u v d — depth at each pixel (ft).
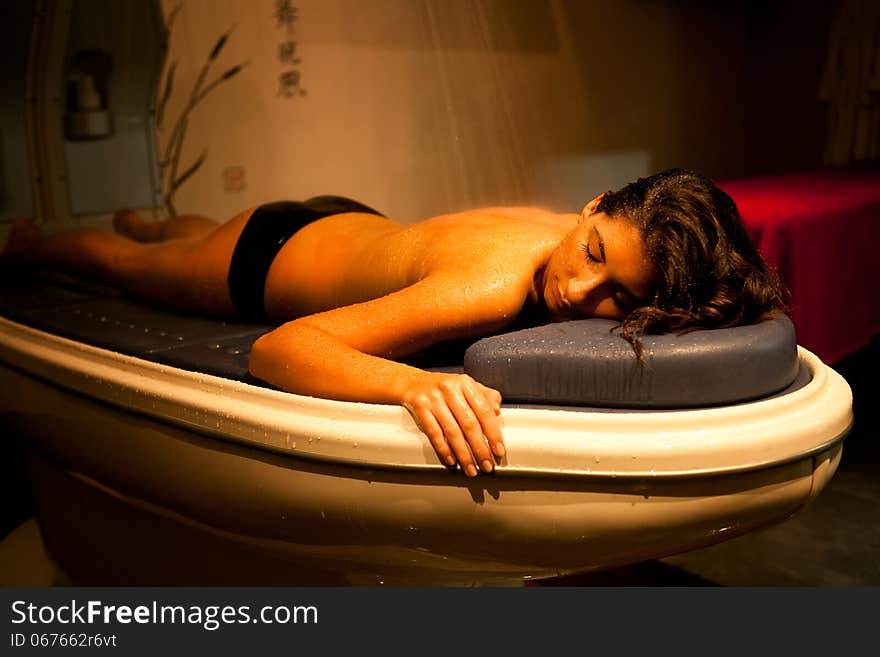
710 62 9.95
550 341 2.37
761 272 2.59
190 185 6.10
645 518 2.25
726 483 2.24
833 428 2.38
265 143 6.48
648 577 4.09
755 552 4.25
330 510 2.46
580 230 2.61
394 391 2.34
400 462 2.28
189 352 3.12
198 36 5.98
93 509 3.98
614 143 9.02
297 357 2.52
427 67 7.30
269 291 3.59
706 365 2.27
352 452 2.34
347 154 6.96
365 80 6.94
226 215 6.36
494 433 2.21
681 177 2.60
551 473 2.20
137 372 2.98
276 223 3.67
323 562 2.80
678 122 9.72
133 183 5.46
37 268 4.91
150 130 5.46
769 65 10.39
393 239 3.13
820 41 9.89
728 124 10.40
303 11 6.49
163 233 4.99
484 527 2.32
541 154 8.30
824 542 4.31
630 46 8.95
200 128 6.10
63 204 5.15
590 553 2.36
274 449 2.48
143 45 5.10
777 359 2.39
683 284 2.44
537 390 2.35
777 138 10.51
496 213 3.63
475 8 7.51
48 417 3.42
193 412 2.71
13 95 4.81
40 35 4.67
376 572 2.74
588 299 2.60
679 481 2.20
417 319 2.59
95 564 4.08
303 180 6.74
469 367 2.42
